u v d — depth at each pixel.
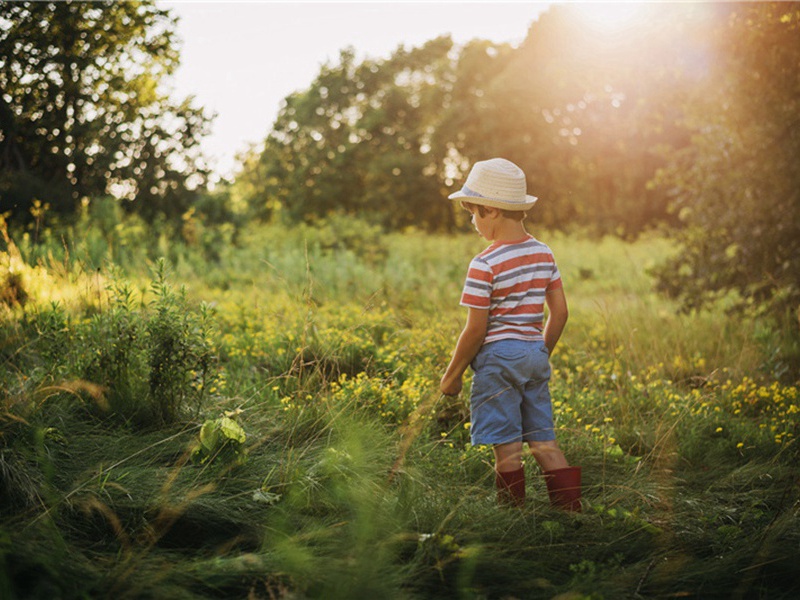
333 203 40.72
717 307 8.47
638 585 2.49
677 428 4.43
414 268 14.15
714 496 3.61
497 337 3.18
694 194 8.62
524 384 3.19
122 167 14.88
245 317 7.41
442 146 37.97
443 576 2.46
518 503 3.12
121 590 2.27
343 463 3.39
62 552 2.39
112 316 4.32
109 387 3.97
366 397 4.43
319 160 41.94
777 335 6.82
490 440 3.16
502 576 2.49
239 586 2.37
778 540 2.87
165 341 3.93
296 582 2.35
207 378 4.12
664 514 3.22
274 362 5.62
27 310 4.93
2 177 12.77
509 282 3.18
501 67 39.19
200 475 3.18
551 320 3.38
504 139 36.75
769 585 2.58
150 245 12.98
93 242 10.88
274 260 12.34
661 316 8.38
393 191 39.38
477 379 3.21
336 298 9.79
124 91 14.71
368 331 6.79
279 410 4.16
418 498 3.04
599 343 7.11
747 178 7.88
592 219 38.56
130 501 2.90
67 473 3.10
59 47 13.02
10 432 3.27
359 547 2.51
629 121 9.32
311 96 43.50
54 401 3.78
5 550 2.25
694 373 6.06
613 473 3.84
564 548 2.78
